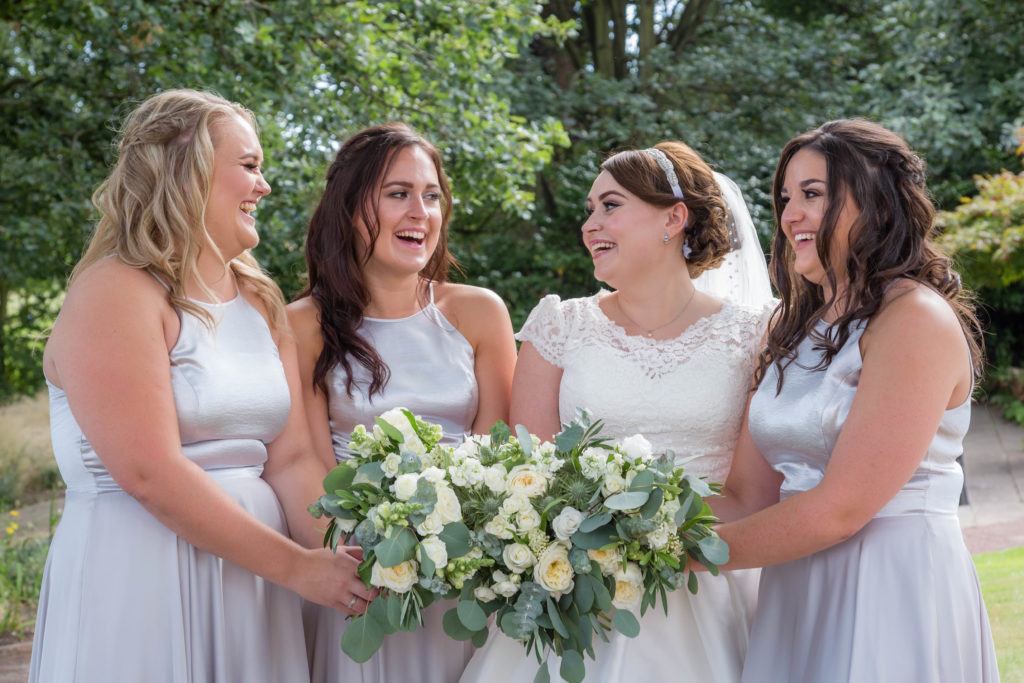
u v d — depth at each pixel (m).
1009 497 6.71
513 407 2.70
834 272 2.16
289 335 2.47
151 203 2.17
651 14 13.02
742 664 2.40
